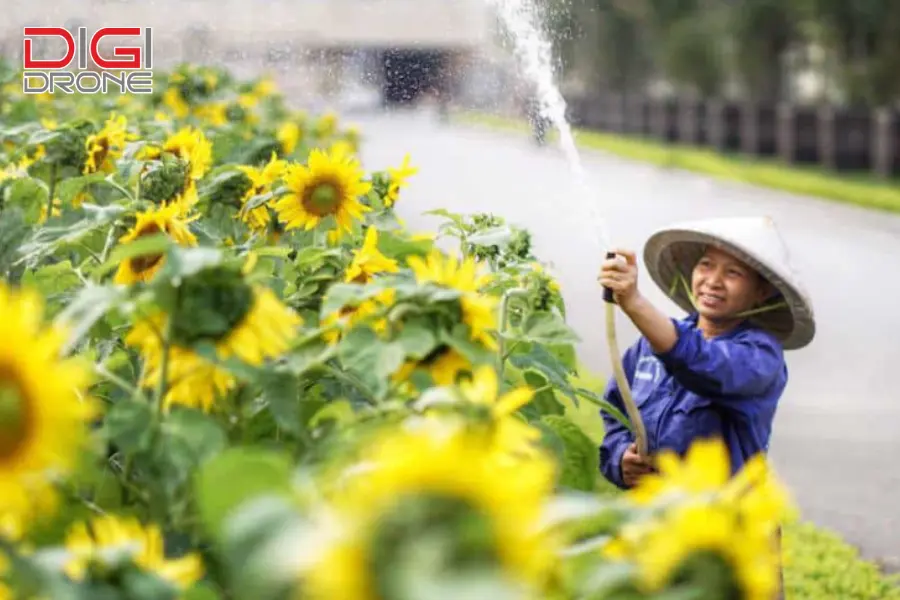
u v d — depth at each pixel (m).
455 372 5.55
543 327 6.55
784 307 9.10
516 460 4.31
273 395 5.39
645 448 8.52
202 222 9.88
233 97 20.25
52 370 3.90
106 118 16.98
